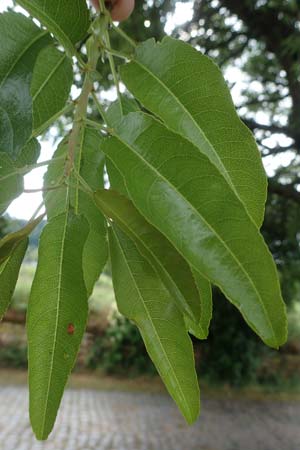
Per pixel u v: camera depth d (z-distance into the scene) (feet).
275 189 4.07
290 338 8.02
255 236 0.42
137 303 0.58
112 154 0.47
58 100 0.54
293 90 4.39
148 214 0.45
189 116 0.50
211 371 7.55
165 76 0.52
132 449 5.08
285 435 5.73
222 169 0.49
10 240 0.48
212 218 0.43
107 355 8.05
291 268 4.95
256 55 4.93
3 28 0.48
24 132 0.46
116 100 0.57
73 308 0.53
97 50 0.54
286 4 4.05
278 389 7.67
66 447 5.05
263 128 4.13
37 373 0.54
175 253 0.48
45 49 0.53
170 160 0.45
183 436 5.55
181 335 0.57
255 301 0.41
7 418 5.81
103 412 6.30
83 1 0.49
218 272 0.42
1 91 0.47
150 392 7.38
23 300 8.36
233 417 6.31
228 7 4.07
